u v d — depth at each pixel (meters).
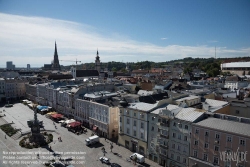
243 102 79.06
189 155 63.88
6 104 176.88
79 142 91.38
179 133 66.06
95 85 135.25
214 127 58.09
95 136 91.38
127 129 84.50
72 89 133.50
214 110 72.50
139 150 80.25
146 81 177.12
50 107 148.12
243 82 169.62
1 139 96.00
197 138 61.34
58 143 90.19
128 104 86.69
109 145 88.25
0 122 122.44
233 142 54.25
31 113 143.75
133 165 71.50
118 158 76.44
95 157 77.19
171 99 84.75
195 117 64.56
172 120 67.69
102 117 99.31
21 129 108.44
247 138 51.66
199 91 118.56
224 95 109.81
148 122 75.56
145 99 95.38
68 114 131.88
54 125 114.88
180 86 146.00
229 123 59.78
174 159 68.25
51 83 163.00
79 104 118.00
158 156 73.12
